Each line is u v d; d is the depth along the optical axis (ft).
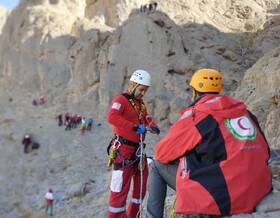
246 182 9.05
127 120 13.30
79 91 103.14
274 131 27.96
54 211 45.85
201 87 10.35
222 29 113.50
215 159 9.27
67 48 111.55
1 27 105.29
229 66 93.61
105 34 107.65
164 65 90.58
